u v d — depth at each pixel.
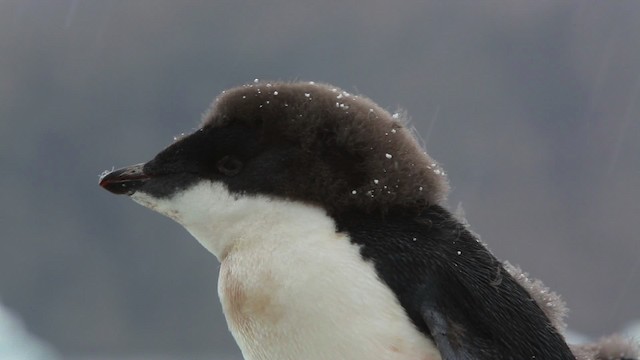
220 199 3.08
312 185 3.07
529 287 3.08
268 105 3.09
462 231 3.07
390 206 3.06
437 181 3.08
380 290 3.04
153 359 14.49
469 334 3.03
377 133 3.08
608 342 3.22
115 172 3.11
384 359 3.04
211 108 3.11
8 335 13.60
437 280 3.04
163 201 3.09
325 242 3.06
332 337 3.04
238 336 3.07
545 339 3.04
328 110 3.08
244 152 3.08
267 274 3.06
